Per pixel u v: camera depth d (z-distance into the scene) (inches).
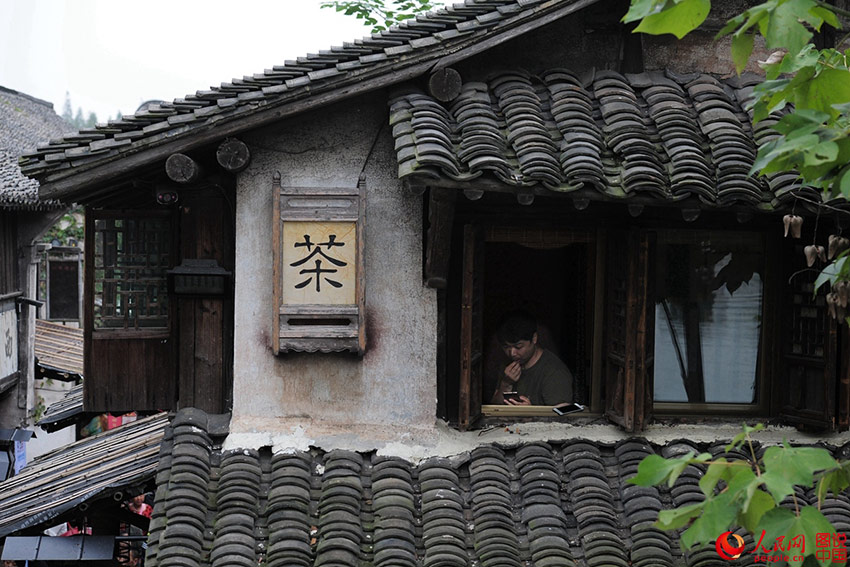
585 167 231.3
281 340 259.6
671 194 234.2
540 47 269.6
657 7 151.4
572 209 274.1
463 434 271.3
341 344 261.7
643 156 237.8
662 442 272.8
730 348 288.0
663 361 287.3
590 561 239.3
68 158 237.1
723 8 274.2
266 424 264.4
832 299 199.9
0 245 745.6
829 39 274.7
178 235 274.8
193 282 265.6
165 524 238.5
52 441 888.3
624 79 265.9
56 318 975.6
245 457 256.4
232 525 239.3
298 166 262.7
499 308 292.2
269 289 264.2
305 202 259.6
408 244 266.7
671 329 286.7
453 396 273.9
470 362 266.2
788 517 151.8
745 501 140.5
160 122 242.5
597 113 254.1
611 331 276.8
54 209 759.7
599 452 269.6
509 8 248.5
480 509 249.6
